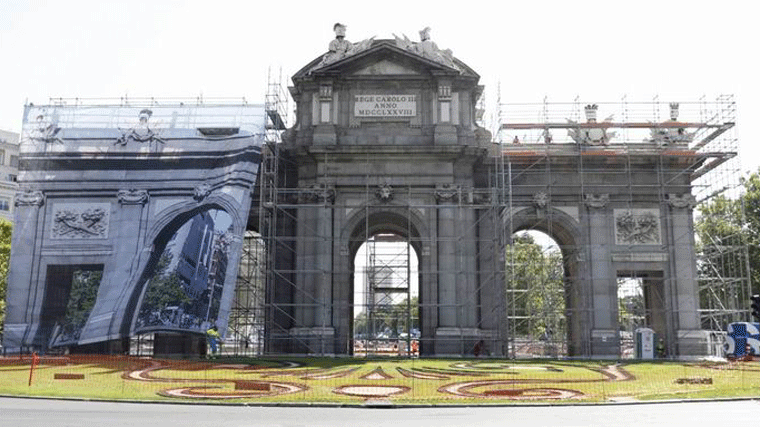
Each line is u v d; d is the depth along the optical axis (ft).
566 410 90.02
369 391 108.17
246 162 194.90
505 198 211.61
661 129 213.87
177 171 195.93
